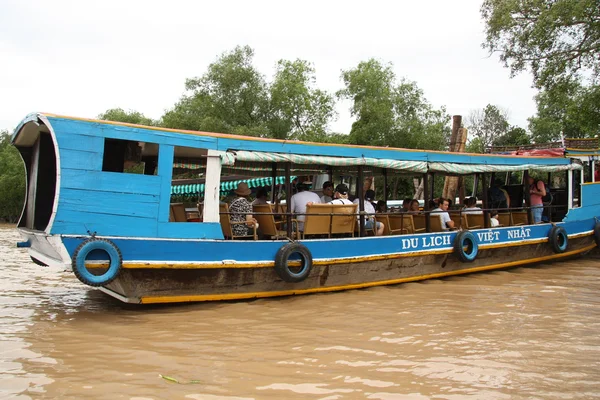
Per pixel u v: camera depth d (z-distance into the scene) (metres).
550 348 5.42
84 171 6.40
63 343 5.45
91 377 4.44
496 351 5.31
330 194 9.67
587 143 13.20
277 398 4.03
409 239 9.25
